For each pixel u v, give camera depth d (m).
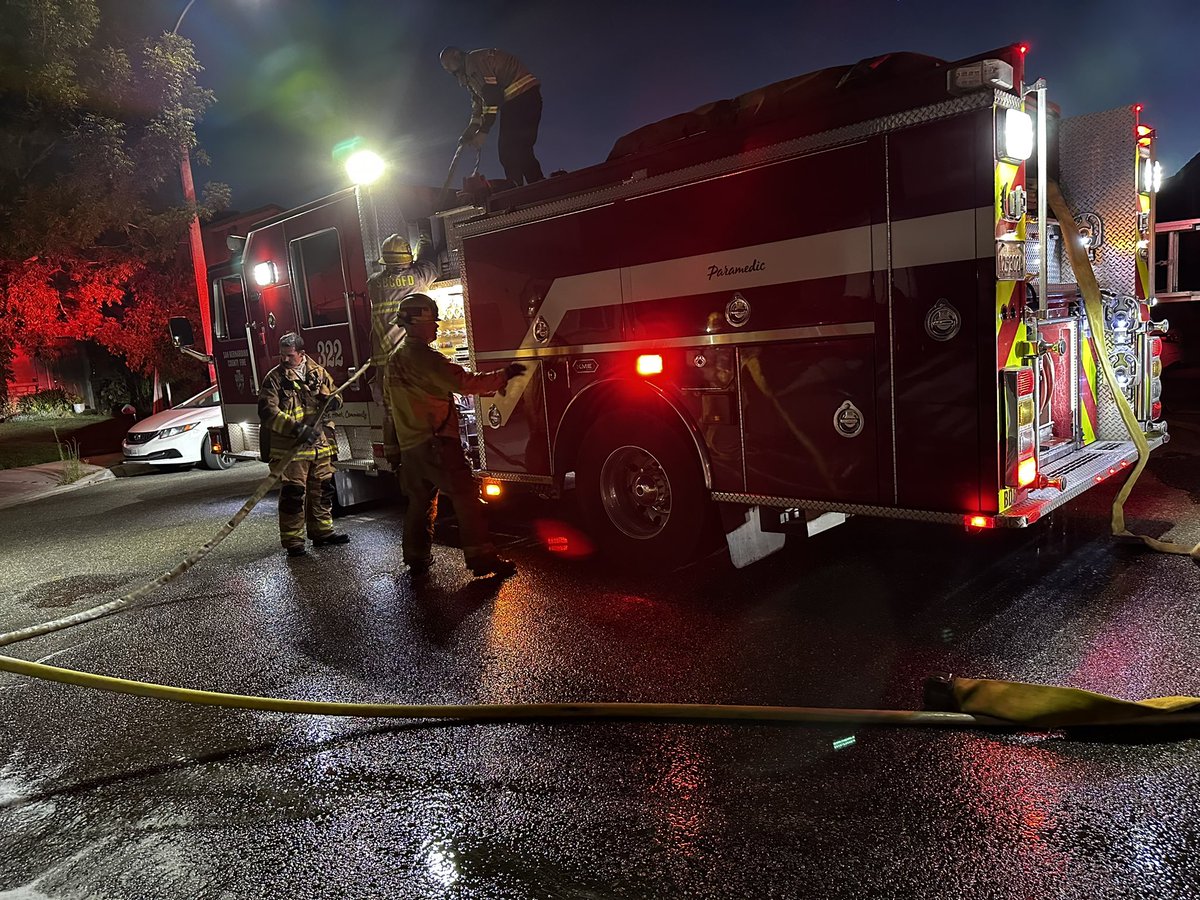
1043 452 4.77
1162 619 4.04
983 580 4.77
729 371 4.66
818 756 3.11
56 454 15.82
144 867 2.81
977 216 3.67
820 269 4.20
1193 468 7.14
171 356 17.45
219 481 11.46
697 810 2.85
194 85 14.30
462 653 4.43
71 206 13.12
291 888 2.64
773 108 4.30
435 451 5.49
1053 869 2.42
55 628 4.14
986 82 3.54
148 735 3.80
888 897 2.37
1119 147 5.18
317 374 6.93
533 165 6.62
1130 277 5.24
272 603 5.58
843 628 4.28
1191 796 2.70
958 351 3.80
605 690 3.84
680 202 4.73
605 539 5.66
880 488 4.16
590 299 5.29
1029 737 3.12
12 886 2.77
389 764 3.35
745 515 4.96
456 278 6.87
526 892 2.53
